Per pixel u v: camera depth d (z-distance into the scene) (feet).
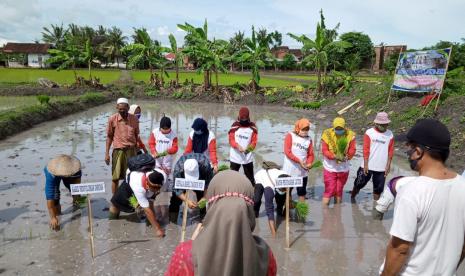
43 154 34.91
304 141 22.07
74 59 110.11
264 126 57.06
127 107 22.93
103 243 17.75
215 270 5.08
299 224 20.58
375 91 67.97
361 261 16.75
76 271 15.28
